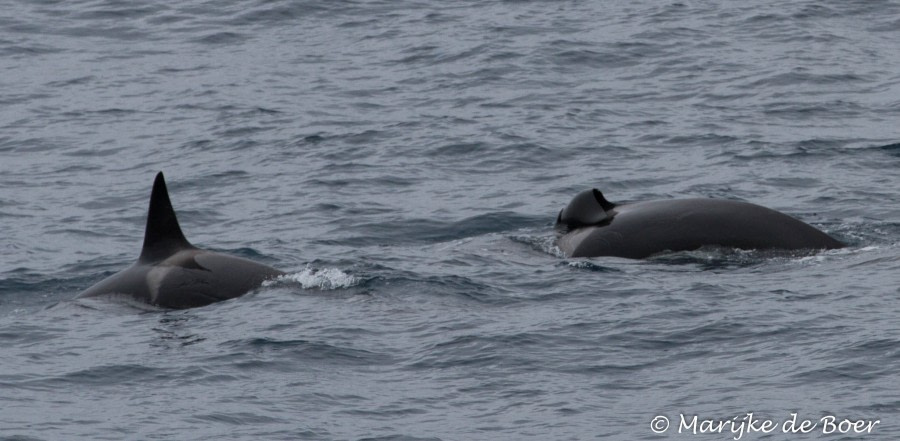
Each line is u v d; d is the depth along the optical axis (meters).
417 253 92.69
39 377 68.06
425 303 79.00
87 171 125.69
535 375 66.81
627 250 88.94
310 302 79.19
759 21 181.88
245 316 76.94
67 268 92.94
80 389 66.38
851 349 67.38
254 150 130.62
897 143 124.75
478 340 71.75
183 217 107.88
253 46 181.88
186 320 76.75
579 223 93.12
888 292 77.12
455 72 162.12
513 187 114.00
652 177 116.31
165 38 187.38
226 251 96.25
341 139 133.00
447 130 134.75
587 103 145.75
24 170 126.62
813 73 155.88
